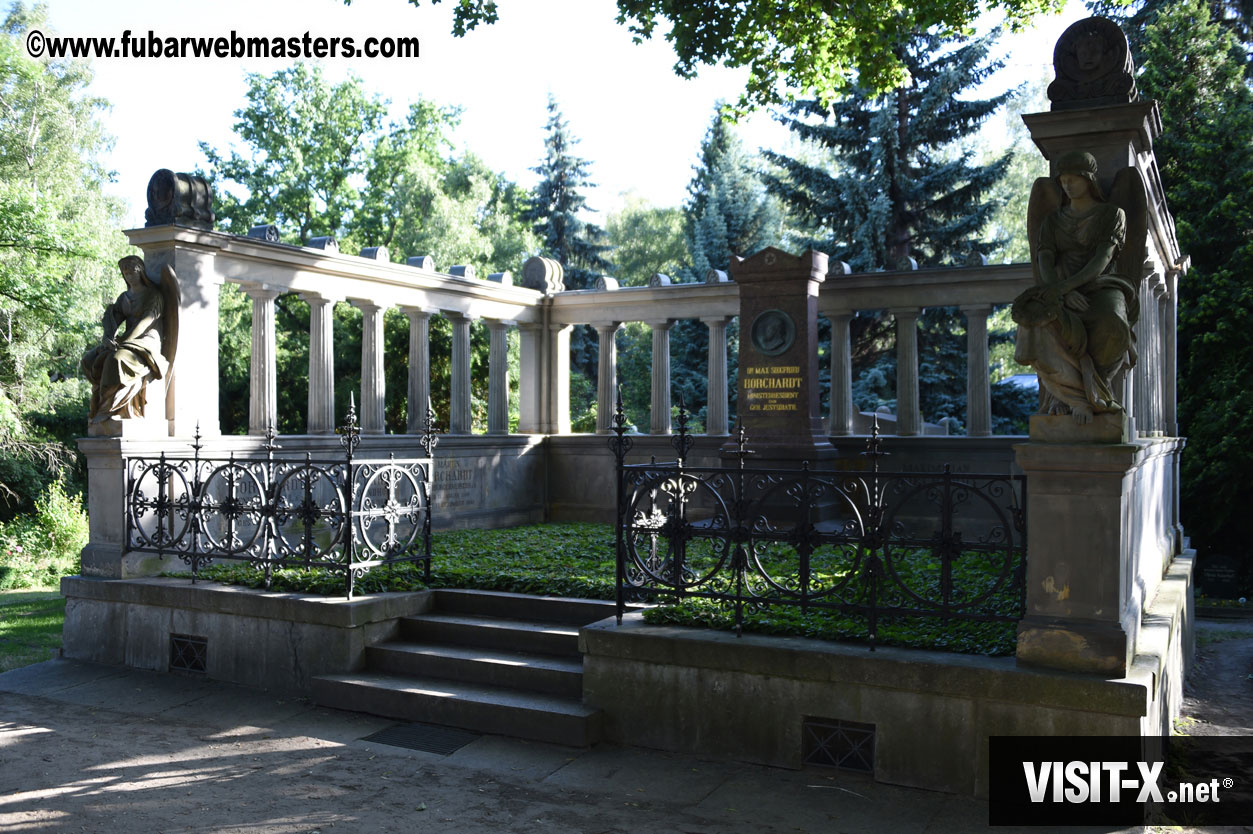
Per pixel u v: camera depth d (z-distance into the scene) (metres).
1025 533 5.68
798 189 27.12
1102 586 5.38
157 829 5.16
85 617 8.98
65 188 25.66
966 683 5.48
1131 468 5.28
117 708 7.52
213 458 9.04
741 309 12.52
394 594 8.00
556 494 15.08
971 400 12.73
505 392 14.88
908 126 25.73
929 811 5.33
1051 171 5.96
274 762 6.20
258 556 8.37
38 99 26.08
